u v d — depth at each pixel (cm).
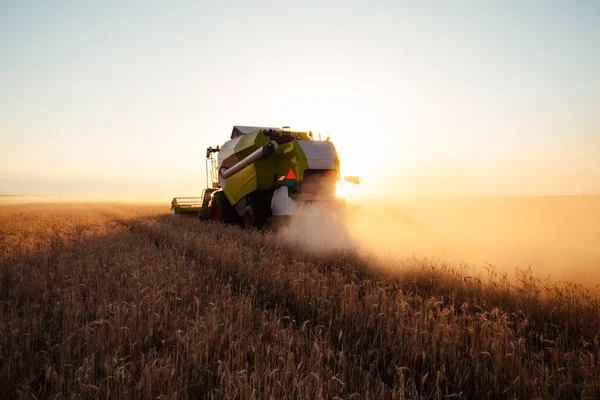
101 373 426
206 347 444
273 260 874
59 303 582
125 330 493
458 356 442
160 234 1449
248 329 510
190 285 698
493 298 637
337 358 454
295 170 1349
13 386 394
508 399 379
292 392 358
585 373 390
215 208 1786
